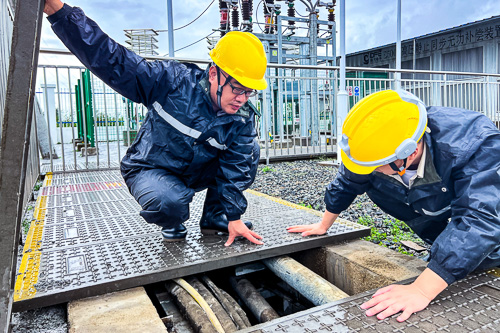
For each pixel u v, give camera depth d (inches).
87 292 76.5
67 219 131.3
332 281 101.9
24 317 73.8
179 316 79.4
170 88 87.6
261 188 218.8
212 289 88.4
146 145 99.0
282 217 128.7
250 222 114.7
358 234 111.3
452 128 70.6
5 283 54.1
